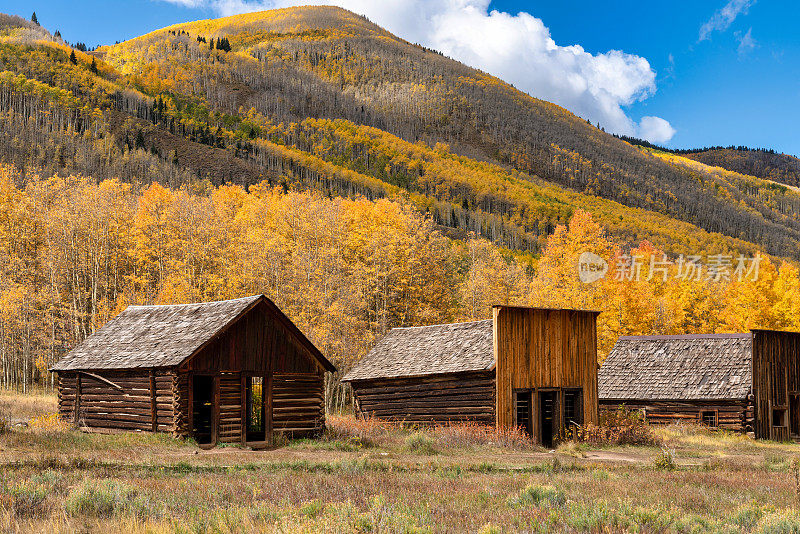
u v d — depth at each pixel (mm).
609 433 31125
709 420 39812
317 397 28703
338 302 55812
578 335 32938
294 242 69000
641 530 9914
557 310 32219
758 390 38344
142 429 26250
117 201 82250
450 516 10805
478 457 23922
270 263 62344
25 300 65438
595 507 11117
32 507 10492
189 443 24500
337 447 25750
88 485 11609
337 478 15703
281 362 27688
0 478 13406
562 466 20438
